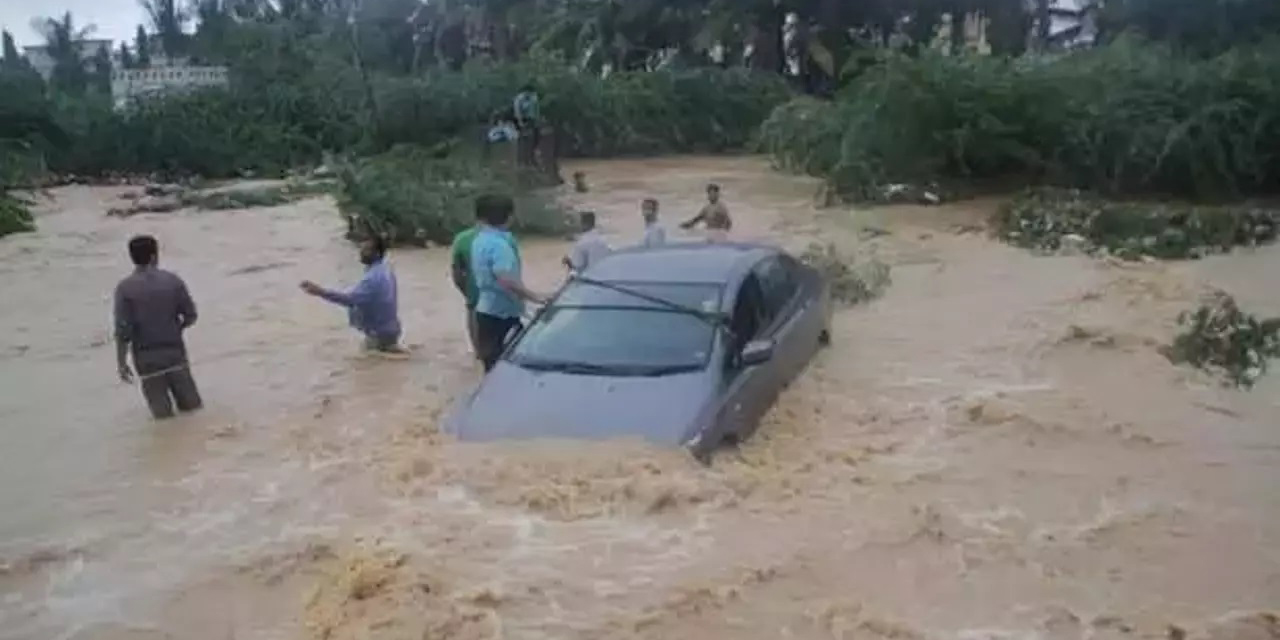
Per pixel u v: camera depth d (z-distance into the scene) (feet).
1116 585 20.44
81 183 109.40
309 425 30.30
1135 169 71.15
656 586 20.43
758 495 24.12
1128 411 29.37
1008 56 82.33
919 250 54.08
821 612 19.53
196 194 89.97
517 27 168.55
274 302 46.42
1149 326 37.65
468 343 38.63
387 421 30.30
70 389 35.17
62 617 20.66
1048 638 18.71
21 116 112.68
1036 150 72.43
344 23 191.21
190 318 32.12
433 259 55.83
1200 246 51.90
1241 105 68.49
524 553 21.70
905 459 26.30
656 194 80.43
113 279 54.34
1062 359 34.37
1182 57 85.30
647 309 28.91
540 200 61.52
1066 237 55.16
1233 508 23.52
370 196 60.08
